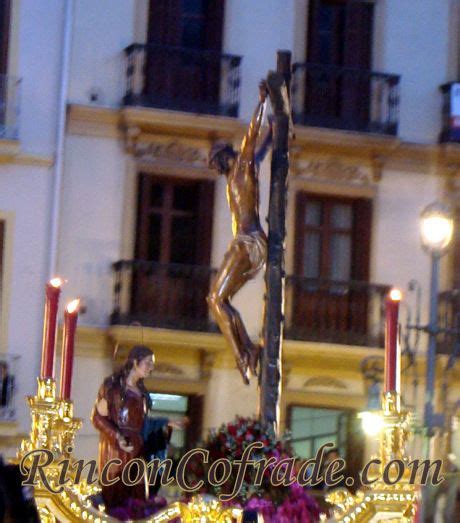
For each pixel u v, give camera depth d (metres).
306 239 32.94
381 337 32.56
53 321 11.22
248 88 32.62
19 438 30.11
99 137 31.67
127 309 31.38
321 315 32.62
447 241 21.86
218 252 32.22
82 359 30.83
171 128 31.86
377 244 33.12
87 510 11.13
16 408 30.33
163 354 31.47
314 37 33.31
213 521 11.40
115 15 32.03
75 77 31.66
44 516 11.03
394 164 33.28
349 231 33.16
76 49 31.70
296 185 32.88
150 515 12.21
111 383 13.09
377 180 33.19
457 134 33.28
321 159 32.97
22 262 30.86
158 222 32.09
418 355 31.70
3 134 30.86
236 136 32.19
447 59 33.84
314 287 32.59
